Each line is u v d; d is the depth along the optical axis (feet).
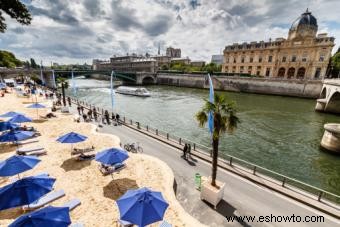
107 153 42.24
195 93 274.98
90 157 55.01
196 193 41.60
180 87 358.84
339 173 68.03
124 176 46.47
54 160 53.47
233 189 42.78
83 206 35.83
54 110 112.37
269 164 73.36
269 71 345.92
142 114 148.36
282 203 38.73
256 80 286.25
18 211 33.65
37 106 87.81
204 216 35.12
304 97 247.50
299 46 308.19
